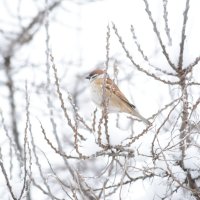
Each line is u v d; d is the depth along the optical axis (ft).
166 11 34.35
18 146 56.65
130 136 32.91
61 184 32.78
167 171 33.53
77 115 33.53
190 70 33.76
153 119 33.65
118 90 44.47
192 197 34.88
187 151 34.42
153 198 33.96
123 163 34.47
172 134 33.76
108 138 31.89
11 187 33.40
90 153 32.65
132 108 42.55
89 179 35.27
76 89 58.59
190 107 33.14
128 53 33.76
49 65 39.75
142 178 33.60
